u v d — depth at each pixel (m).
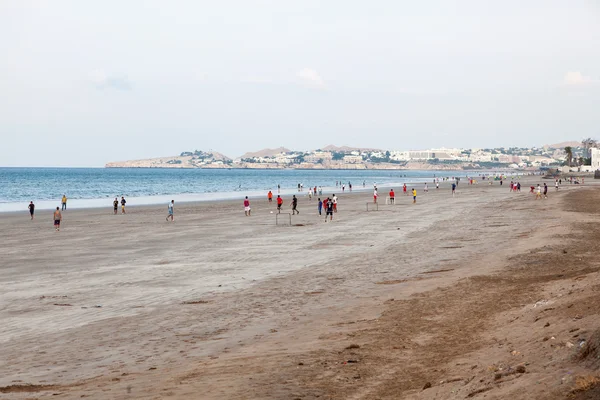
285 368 12.72
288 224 55.28
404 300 20.17
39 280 28.02
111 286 26.02
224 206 84.94
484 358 11.85
